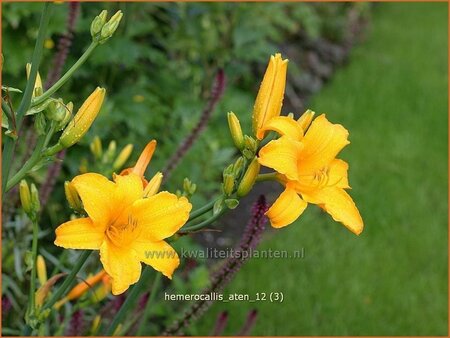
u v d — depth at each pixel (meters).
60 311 0.90
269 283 1.24
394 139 1.83
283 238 1.38
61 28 1.14
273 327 1.15
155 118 1.28
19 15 1.12
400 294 1.27
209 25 1.58
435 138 1.87
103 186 0.49
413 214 1.52
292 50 2.10
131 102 1.19
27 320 0.60
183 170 1.20
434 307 1.25
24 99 0.52
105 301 0.95
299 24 2.20
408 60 2.40
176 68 1.54
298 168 0.53
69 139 0.53
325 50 2.23
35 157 0.54
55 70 0.90
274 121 0.52
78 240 0.49
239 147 0.53
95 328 0.75
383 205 1.54
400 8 3.02
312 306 1.22
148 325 1.03
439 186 1.65
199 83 1.55
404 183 1.64
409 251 1.40
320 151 0.53
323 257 1.33
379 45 2.53
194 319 0.73
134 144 1.22
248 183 0.52
